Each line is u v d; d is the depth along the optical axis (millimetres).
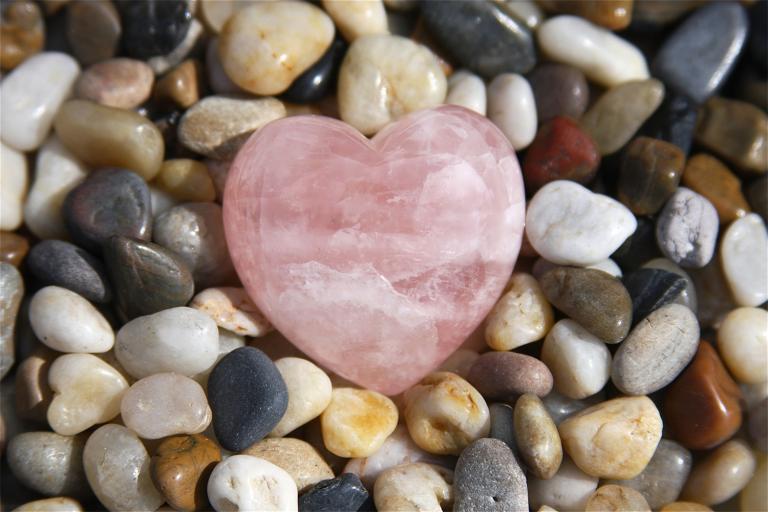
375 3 297
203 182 292
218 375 271
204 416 268
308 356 282
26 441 270
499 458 266
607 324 275
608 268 286
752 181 299
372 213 272
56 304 273
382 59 292
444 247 273
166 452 265
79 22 301
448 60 304
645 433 271
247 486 261
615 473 271
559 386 278
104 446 266
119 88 296
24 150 296
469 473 266
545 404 279
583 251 280
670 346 276
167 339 271
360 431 272
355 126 293
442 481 270
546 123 296
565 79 300
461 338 280
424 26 304
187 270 278
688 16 308
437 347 278
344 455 272
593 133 298
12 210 289
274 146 276
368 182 273
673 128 298
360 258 272
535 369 274
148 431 267
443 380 276
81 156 292
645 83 299
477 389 277
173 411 267
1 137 293
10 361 279
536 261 289
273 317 278
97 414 271
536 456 267
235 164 279
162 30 298
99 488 266
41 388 274
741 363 281
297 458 271
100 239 281
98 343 274
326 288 273
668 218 287
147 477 266
